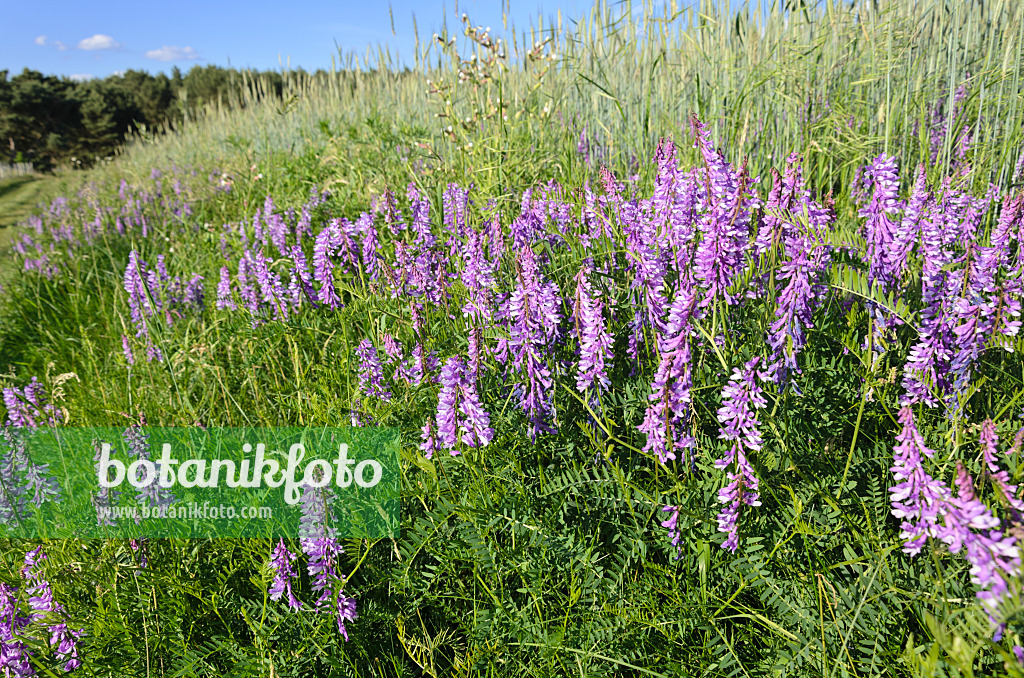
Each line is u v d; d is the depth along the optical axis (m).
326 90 3.00
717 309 0.61
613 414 0.64
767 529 0.53
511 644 0.54
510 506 0.58
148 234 2.22
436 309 0.88
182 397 0.91
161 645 0.60
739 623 0.52
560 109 1.56
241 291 1.11
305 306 1.04
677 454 0.59
